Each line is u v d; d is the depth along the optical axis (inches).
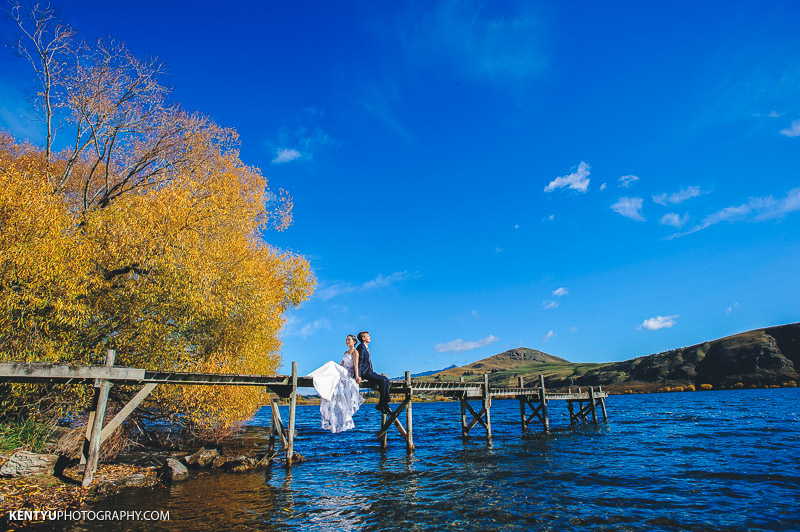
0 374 370.9
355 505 394.6
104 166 878.4
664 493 429.7
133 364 610.2
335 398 502.0
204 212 690.2
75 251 536.7
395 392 729.6
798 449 671.8
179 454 658.8
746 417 1273.4
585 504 393.7
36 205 512.7
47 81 724.0
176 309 631.2
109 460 560.1
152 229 612.7
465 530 326.3
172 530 320.2
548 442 850.1
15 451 451.5
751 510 367.9
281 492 443.8
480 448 777.6
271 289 900.0
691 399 2588.6
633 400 2920.8
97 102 745.6
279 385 590.9
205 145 874.1
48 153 734.5
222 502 402.3
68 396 545.0
